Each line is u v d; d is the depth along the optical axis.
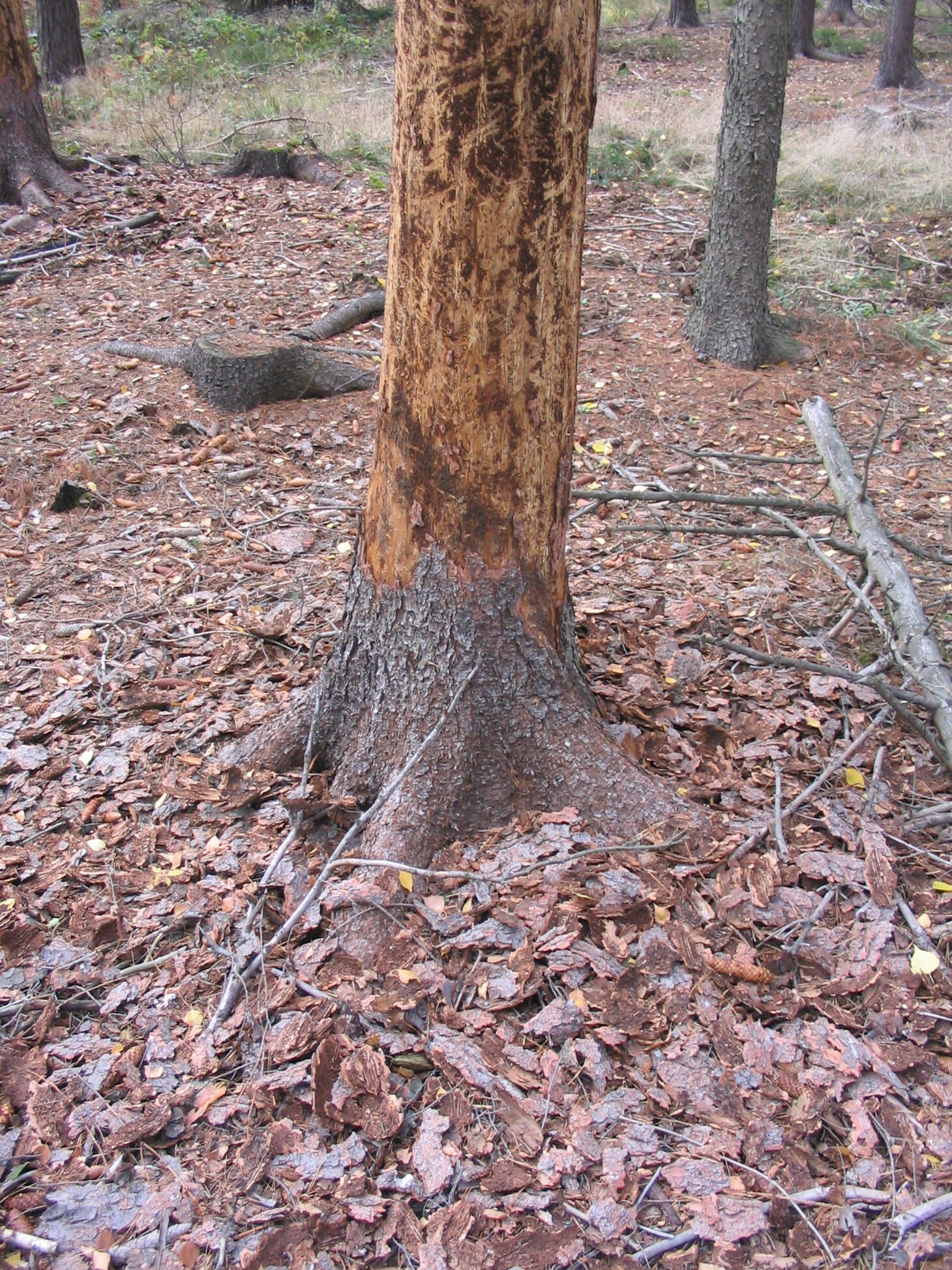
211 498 5.36
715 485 5.71
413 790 2.81
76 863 2.94
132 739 3.45
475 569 2.75
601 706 3.33
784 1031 2.37
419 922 2.62
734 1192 2.04
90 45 18.64
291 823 2.98
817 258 9.05
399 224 2.47
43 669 3.90
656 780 2.99
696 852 2.80
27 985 2.58
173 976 2.58
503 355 2.49
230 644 4.02
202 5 21.00
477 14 2.17
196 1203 2.06
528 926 2.57
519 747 2.87
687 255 9.03
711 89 17.34
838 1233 1.97
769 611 4.28
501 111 2.26
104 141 12.48
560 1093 2.23
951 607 4.24
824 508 4.04
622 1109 2.20
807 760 3.28
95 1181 2.11
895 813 3.07
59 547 4.88
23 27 10.16
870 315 7.94
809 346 7.40
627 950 2.53
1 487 5.36
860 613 4.20
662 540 5.04
